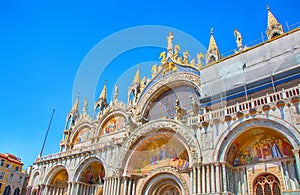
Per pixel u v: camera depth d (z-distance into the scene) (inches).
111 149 1353.3
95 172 1530.5
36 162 1699.1
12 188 2416.3
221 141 948.6
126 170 1217.4
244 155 976.3
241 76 1114.1
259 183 902.4
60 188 1617.9
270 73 1032.2
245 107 947.3
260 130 921.5
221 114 1010.7
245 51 1165.1
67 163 1525.6
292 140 799.7
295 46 1018.1
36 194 1576.0
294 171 833.5
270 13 1280.8
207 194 897.5
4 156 2427.4
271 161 896.9
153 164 1232.2
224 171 909.8
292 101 840.3
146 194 1154.7
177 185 1115.9
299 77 935.0
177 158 1159.6
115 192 1185.4
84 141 1829.5
